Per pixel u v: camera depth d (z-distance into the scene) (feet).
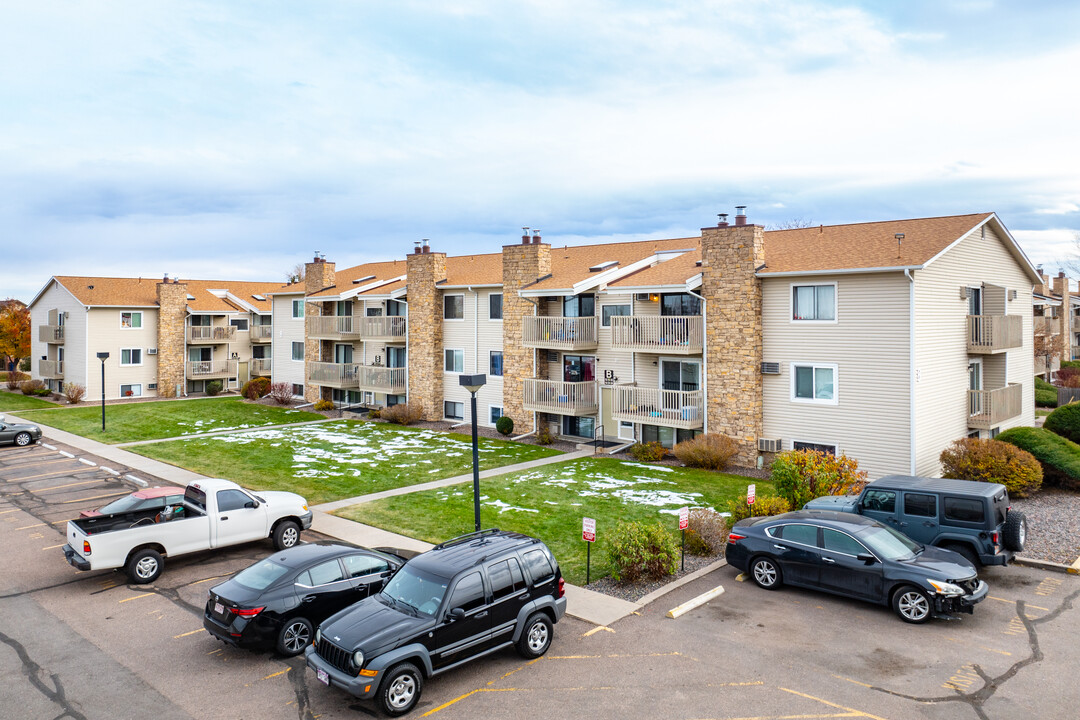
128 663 34.91
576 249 117.70
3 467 83.51
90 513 47.57
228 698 31.42
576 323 93.91
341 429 112.57
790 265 76.79
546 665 34.22
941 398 74.02
